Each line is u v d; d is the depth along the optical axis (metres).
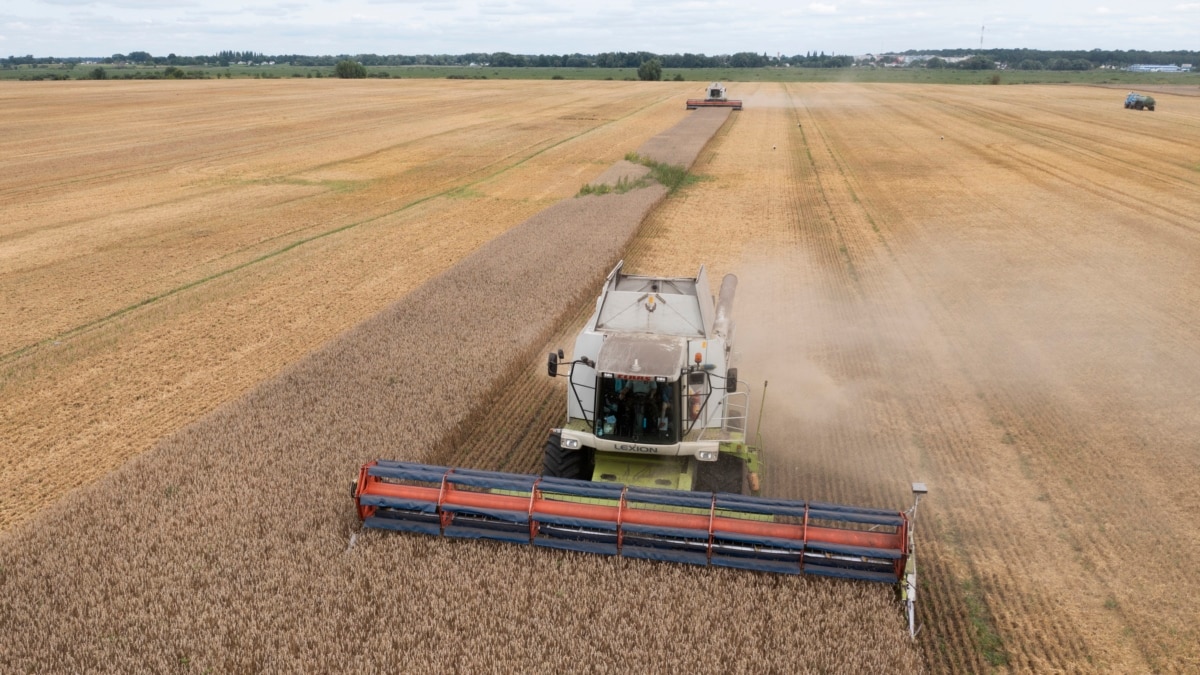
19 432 15.48
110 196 38.56
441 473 10.94
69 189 40.28
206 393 17.09
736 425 15.34
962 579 11.13
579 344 12.03
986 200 36.91
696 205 35.56
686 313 12.91
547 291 22.20
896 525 9.87
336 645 9.15
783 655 9.01
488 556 10.66
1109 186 40.12
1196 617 10.34
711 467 11.88
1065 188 39.59
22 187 40.66
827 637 9.20
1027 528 12.23
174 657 9.09
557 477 10.95
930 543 11.91
